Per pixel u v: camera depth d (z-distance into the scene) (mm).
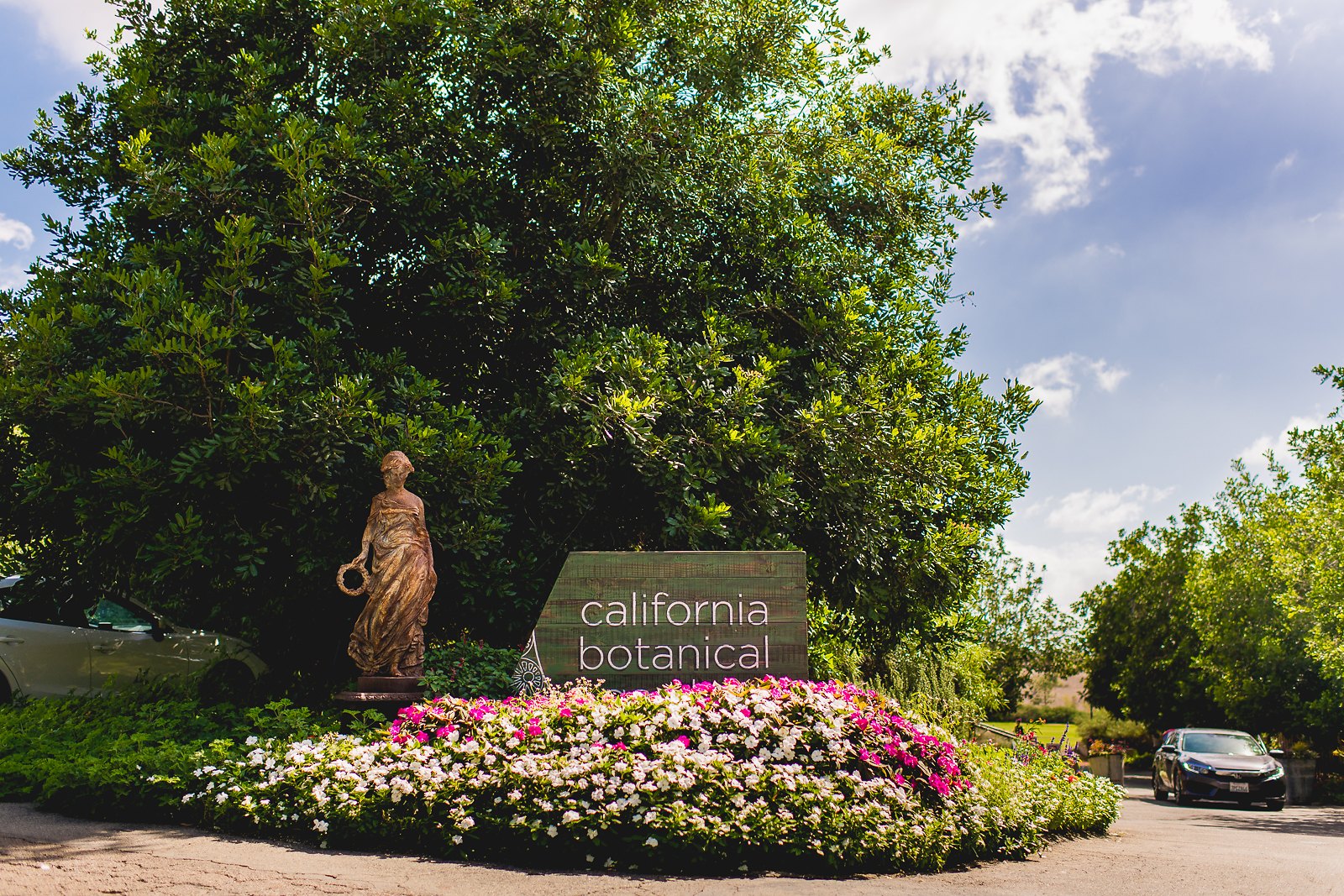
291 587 10969
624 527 12281
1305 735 25859
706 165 12906
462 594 10656
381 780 6438
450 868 5762
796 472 12078
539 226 12422
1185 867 7773
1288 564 21141
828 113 14938
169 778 6902
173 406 9109
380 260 12070
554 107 11969
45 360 9422
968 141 15508
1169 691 34344
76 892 4898
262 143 10734
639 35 12531
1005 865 7352
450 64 12281
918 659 17859
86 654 12391
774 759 6887
